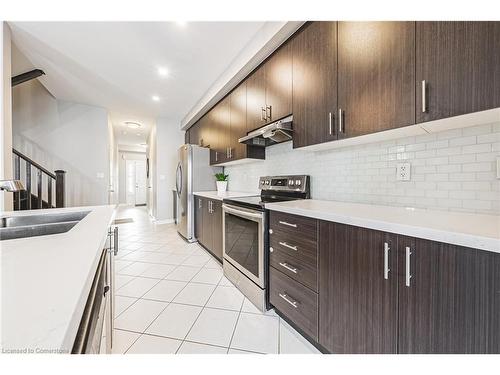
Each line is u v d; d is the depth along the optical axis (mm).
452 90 960
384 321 960
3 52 2006
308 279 1339
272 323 1593
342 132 1432
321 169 2006
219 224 2752
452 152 1202
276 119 2068
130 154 10266
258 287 1777
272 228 1672
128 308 1771
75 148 4293
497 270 681
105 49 2488
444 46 981
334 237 1179
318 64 1601
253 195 2871
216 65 2785
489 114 932
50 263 545
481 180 1111
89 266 531
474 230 776
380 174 1543
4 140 1977
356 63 1340
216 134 3506
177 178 4230
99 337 634
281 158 2523
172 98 3982
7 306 355
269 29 1934
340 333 1145
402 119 1130
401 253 905
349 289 1102
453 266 767
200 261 2842
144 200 10656
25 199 3332
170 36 2242
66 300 379
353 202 1727
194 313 1712
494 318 687
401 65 1129
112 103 4297
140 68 2898
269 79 2174
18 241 731
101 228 940
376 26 1235
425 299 834
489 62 868
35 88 3939
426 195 1311
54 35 2248
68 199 4230
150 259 2910
